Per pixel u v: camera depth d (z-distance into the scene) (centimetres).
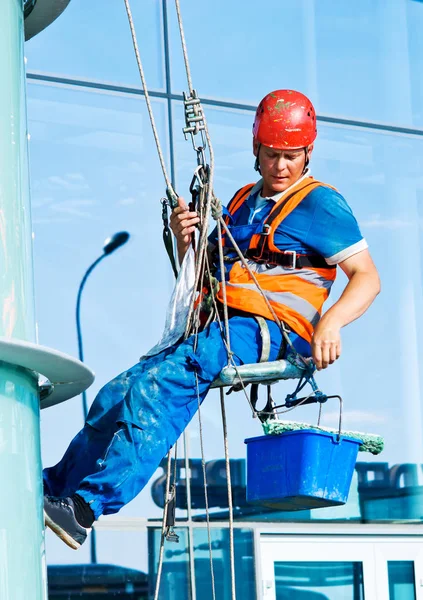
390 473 2156
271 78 2264
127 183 2083
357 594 2075
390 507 2139
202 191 1130
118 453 1031
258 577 1994
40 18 1107
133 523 1922
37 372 905
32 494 877
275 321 1112
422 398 2219
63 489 1122
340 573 2070
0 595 833
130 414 1048
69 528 1001
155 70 2162
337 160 2283
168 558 1941
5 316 893
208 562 1962
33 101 2041
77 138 2062
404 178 2327
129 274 2045
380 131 2334
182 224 1147
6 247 910
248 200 1186
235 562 1988
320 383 2153
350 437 1157
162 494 1956
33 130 2028
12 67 964
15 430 870
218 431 2039
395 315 2247
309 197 1140
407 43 2408
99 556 1883
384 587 2092
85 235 2025
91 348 1981
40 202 2003
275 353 1112
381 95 2355
